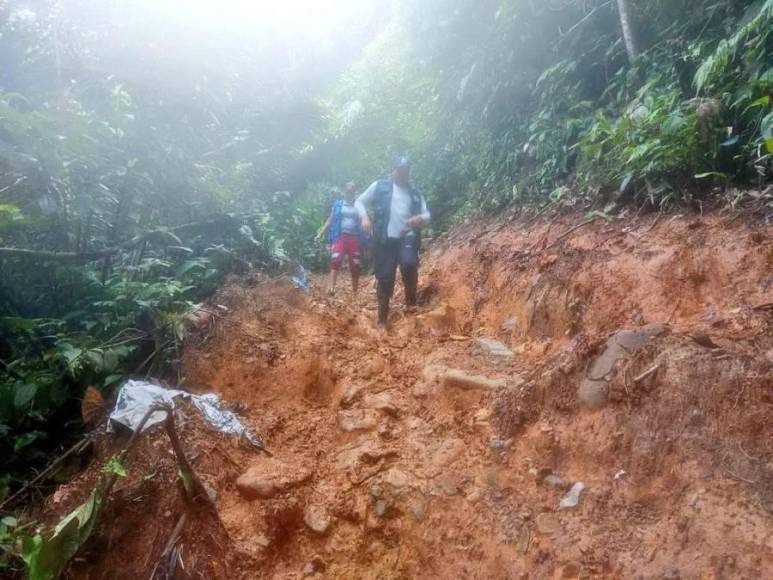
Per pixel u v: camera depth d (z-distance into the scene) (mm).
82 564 3293
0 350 4980
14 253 5047
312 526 3473
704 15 6285
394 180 6383
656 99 5594
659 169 5004
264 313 5918
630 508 2809
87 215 5875
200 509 3414
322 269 10391
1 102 5148
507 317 5477
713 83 5160
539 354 4574
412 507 3410
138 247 6473
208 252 7434
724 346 3092
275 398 4766
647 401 3070
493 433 3664
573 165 7129
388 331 6047
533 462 3332
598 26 8016
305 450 4137
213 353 5066
